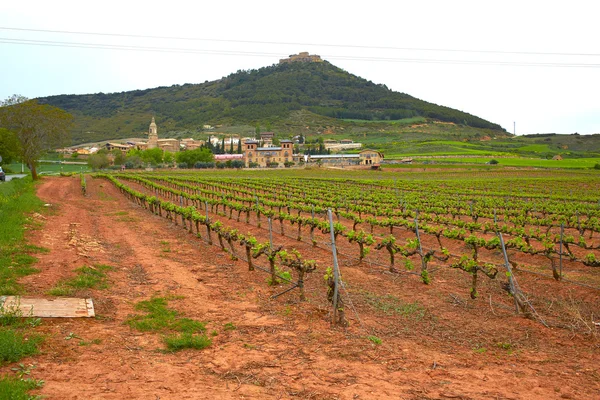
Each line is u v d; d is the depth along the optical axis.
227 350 8.45
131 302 11.27
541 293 12.96
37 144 60.94
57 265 13.92
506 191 54.19
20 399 5.98
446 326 10.18
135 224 25.84
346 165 134.38
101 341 8.53
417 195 43.41
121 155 129.88
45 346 8.02
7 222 19.70
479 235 23.81
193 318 10.26
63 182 62.72
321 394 6.81
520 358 8.48
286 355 8.29
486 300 12.18
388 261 16.86
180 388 6.82
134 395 6.51
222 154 175.25
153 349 8.36
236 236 15.95
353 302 11.77
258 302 11.63
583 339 9.47
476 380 7.49
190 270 14.95
